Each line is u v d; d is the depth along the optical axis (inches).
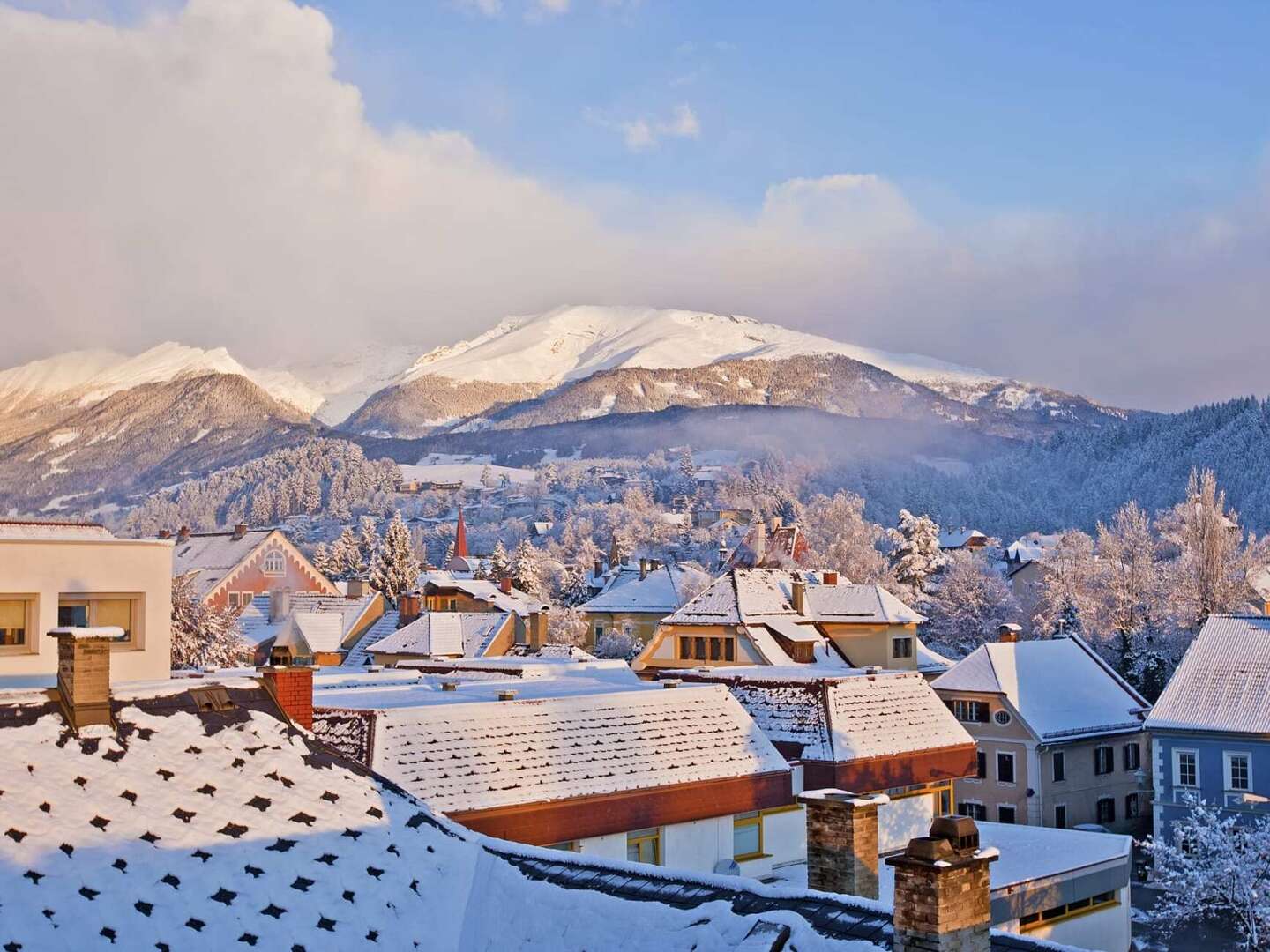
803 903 583.8
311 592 4468.5
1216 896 1676.9
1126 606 3720.5
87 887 549.3
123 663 1080.2
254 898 579.5
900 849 1407.5
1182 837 1820.9
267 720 722.2
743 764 1236.5
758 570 3270.2
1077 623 3892.7
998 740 2461.9
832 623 3260.3
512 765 1103.6
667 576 4333.2
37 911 526.9
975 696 2493.8
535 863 682.2
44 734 638.5
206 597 4256.9
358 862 629.9
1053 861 1408.7
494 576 5826.8
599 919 591.8
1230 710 2096.5
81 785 612.7
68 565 1059.3
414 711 1114.1
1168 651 3528.5
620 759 1167.6
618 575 4803.2
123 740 657.0
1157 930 1809.8
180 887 569.6
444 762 1075.9
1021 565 5536.4
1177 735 2123.5
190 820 615.5
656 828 1168.2
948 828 510.3
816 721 1416.1
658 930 572.7
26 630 1042.7
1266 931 1633.9
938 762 1464.1
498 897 629.9
